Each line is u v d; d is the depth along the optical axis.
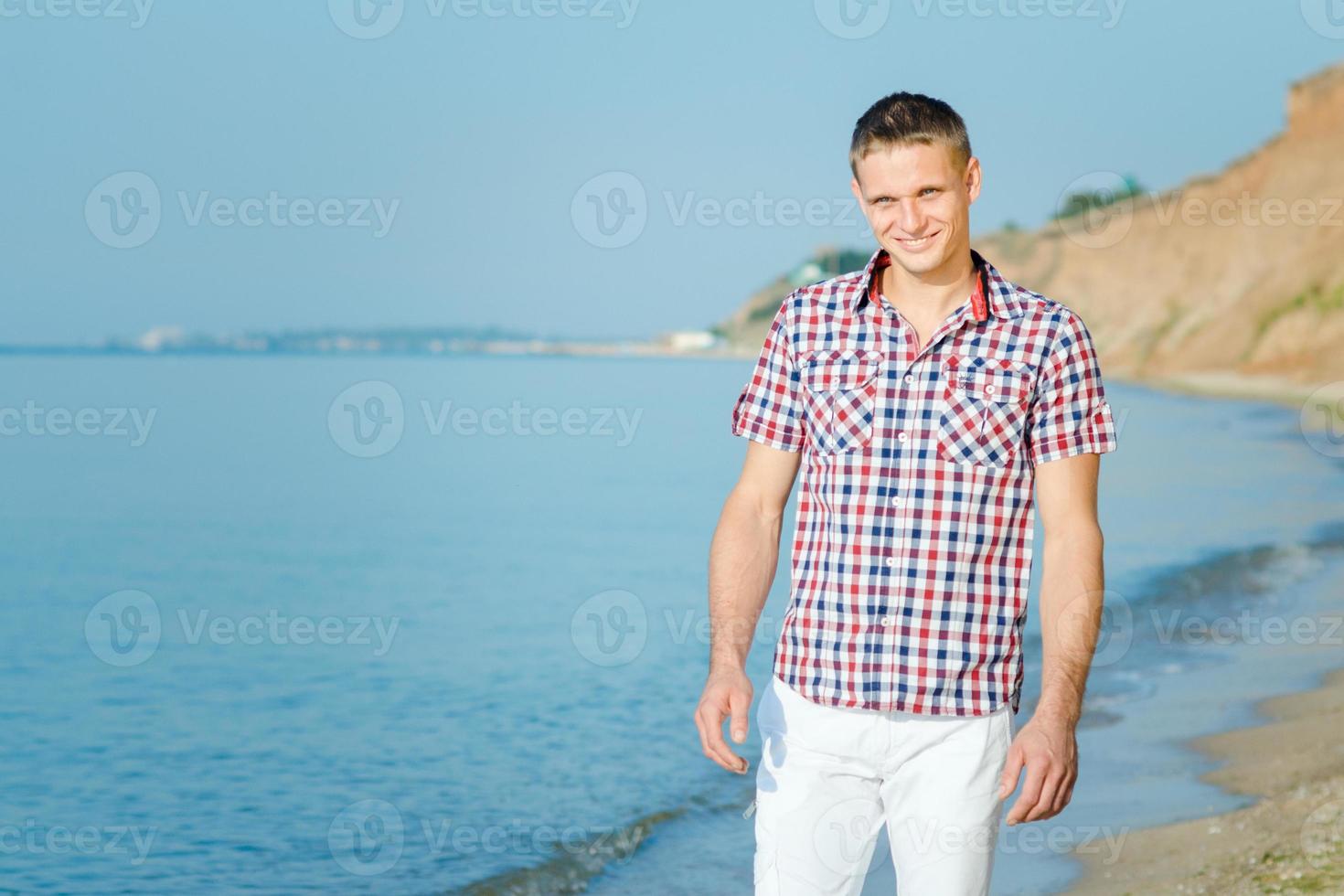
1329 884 3.84
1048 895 3.98
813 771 2.39
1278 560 11.49
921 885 2.35
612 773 6.23
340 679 9.28
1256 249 57.31
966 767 2.32
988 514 2.31
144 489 25.80
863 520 2.32
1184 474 20.64
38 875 5.20
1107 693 6.81
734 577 2.49
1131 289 63.88
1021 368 2.30
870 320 2.36
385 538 18.44
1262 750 5.54
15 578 15.60
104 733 7.99
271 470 29.61
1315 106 59.09
